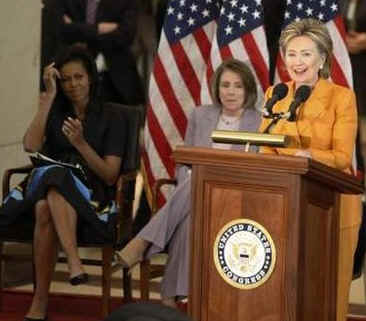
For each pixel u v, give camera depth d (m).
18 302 20.30
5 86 23.41
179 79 21.14
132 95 23.34
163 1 23.27
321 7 20.30
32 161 18.55
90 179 18.94
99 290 21.73
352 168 19.70
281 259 12.05
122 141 19.22
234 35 20.58
